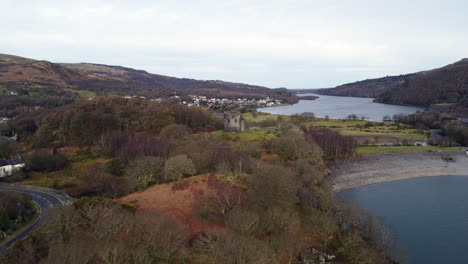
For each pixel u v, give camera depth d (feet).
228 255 120.37
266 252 130.11
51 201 220.02
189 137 369.91
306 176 249.14
